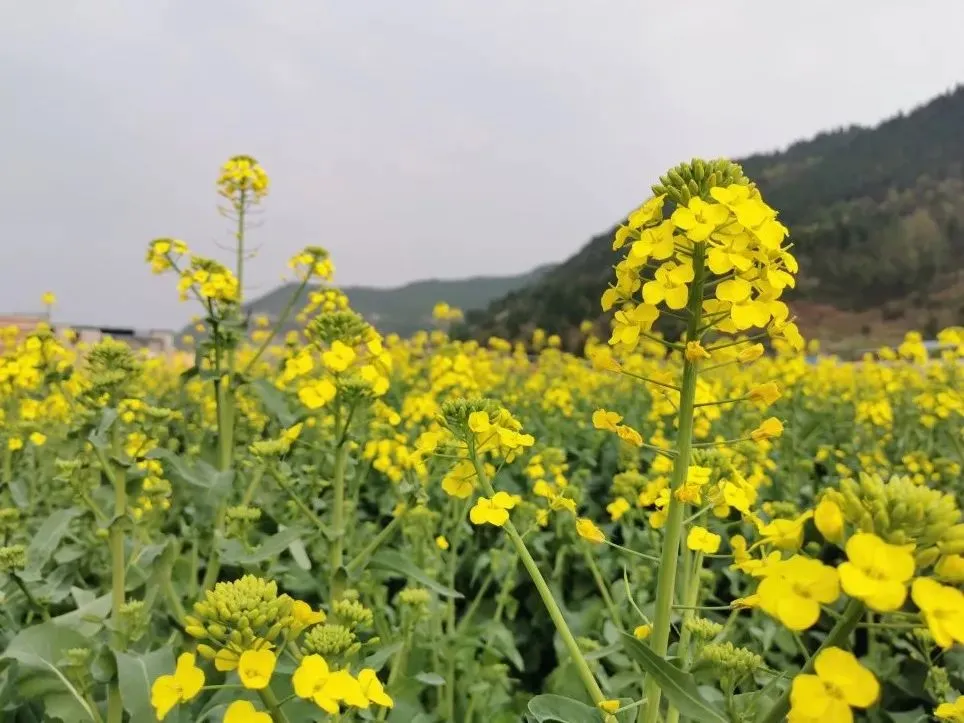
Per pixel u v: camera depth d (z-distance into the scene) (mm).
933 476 7828
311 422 6500
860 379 15062
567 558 6070
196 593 4449
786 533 1571
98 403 3975
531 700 2113
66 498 5973
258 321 10062
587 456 9398
